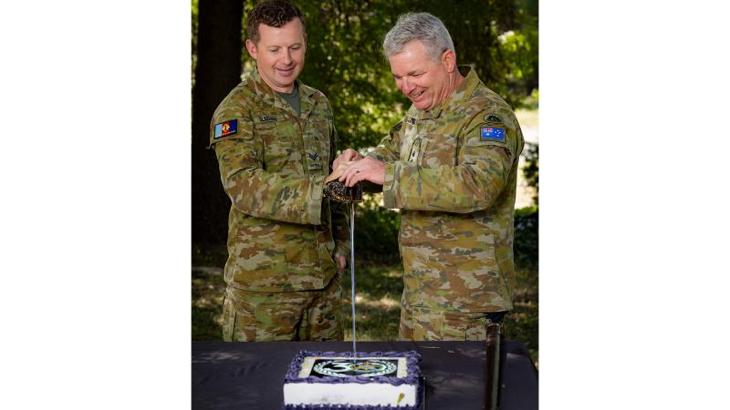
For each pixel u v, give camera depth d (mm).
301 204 2186
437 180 2041
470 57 6676
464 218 2188
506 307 2221
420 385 1714
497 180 2051
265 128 2389
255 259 2395
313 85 6605
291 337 2451
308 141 2463
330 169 2588
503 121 2129
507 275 2256
